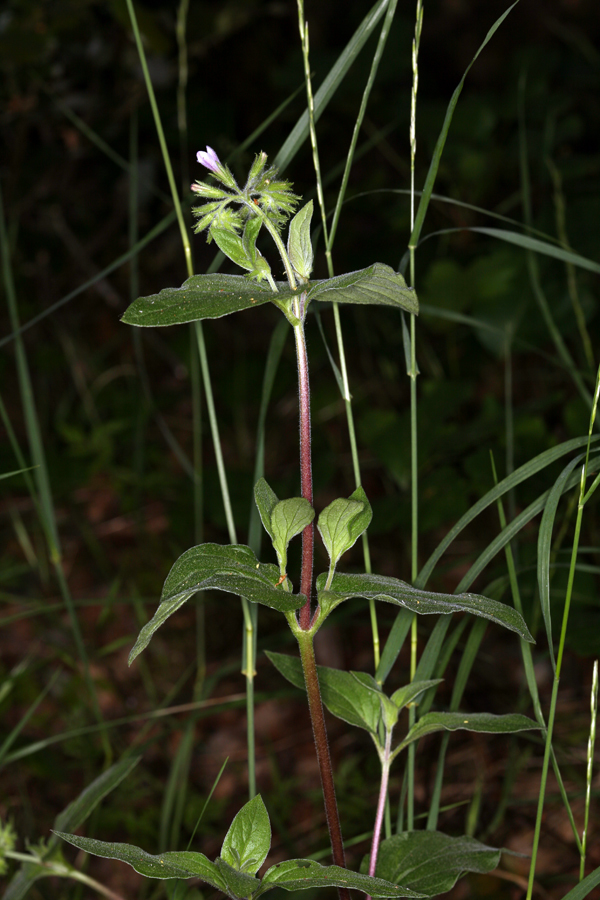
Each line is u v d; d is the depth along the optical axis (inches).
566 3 64.3
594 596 27.6
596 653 25.2
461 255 50.4
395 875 21.6
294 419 51.7
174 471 50.1
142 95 52.9
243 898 20.2
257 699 27.1
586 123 56.5
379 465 47.8
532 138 47.7
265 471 49.5
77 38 49.7
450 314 28.0
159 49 42.9
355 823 27.6
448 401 37.8
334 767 31.0
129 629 39.0
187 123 53.9
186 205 26.4
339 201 22.8
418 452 36.5
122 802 28.8
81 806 23.8
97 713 27.2
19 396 55.2
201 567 20.6
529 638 20.1
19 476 42.7
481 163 48.1
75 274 60.2
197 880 25.7
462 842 21.8
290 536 20.6
